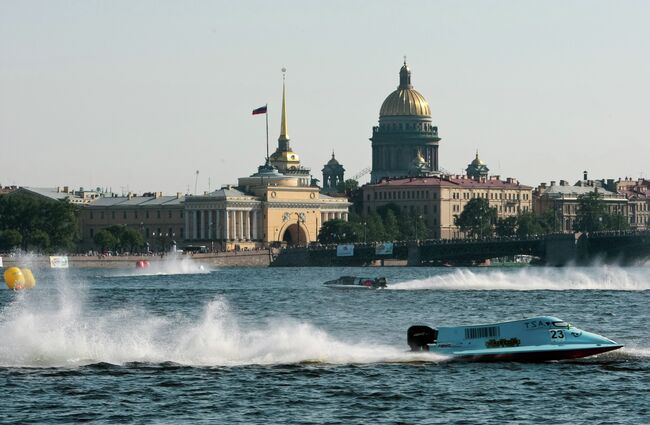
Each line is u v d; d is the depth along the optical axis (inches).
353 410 7327.8
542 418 7096.5
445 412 7268.7
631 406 7411.4
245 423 6988.2
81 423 6988.2
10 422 7007.9
